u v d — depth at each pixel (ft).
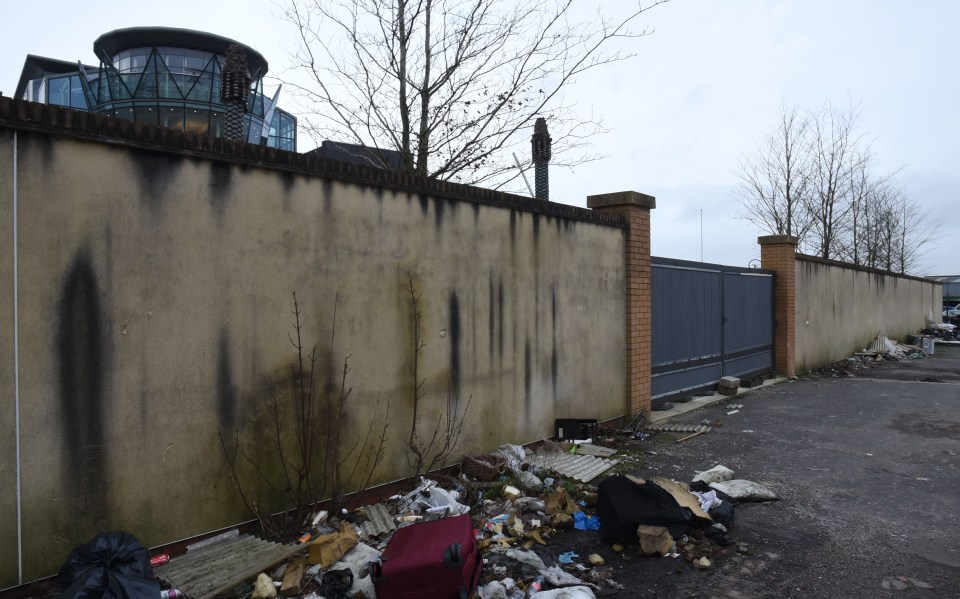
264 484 13.14
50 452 10.22
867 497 16.71
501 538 13.29
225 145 12.29
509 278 19.42
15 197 9.85
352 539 12.28
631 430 23.85
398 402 15.89
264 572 11.28
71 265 10.43
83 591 8.89
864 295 56.13
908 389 35.86
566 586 11.34
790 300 40.73
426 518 14.02
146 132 11.20
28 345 9.98
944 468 19.39
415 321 16.30
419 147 29.30
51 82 82.02
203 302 12.10
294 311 13.58
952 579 11.93
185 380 11.85
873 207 86.74
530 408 20.34
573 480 17.37
